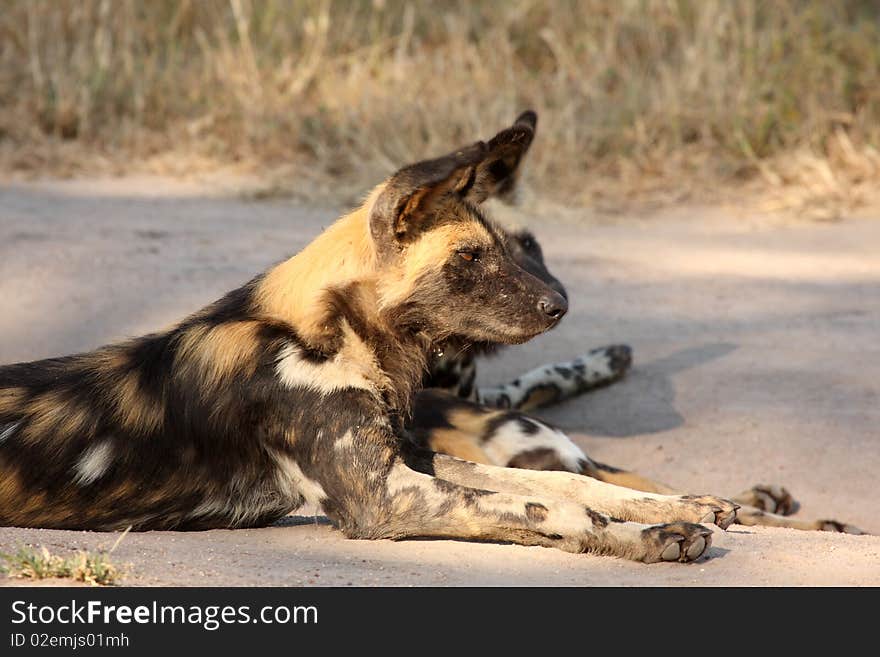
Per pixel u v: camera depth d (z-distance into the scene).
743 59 22.58
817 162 20.23
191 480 8.74
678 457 11.64
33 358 13.20
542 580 7.21
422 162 8.45
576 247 17.80
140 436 8.73
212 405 8.64
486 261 8.87
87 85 22.52
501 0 24.73
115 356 9.23
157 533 8.62
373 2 25.03
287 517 9.66
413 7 25.12
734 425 12.09
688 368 13.45
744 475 11.20
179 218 18.42
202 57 23.83
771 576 7.37
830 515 10.50
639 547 7.65
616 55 23.58
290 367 8.52
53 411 8.83
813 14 23.36
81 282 15.06
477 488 8.52
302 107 22.61
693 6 23.86
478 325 8.88
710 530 7.64
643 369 13.56
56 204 18.92
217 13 24.59
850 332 14.16
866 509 10.55
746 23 23.03
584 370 13.09
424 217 8.80
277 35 24.22
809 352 13.63
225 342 8.73
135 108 22.41
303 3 24.70
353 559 7.68
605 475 10.50
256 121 22.00
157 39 24.47
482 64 23.72
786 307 15.14
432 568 7.43
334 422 8.37
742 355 13.68
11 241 16.55
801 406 12.34
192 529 8.86
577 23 24.34
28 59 23.20
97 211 18.59
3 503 8.61
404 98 22.22
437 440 10.40
